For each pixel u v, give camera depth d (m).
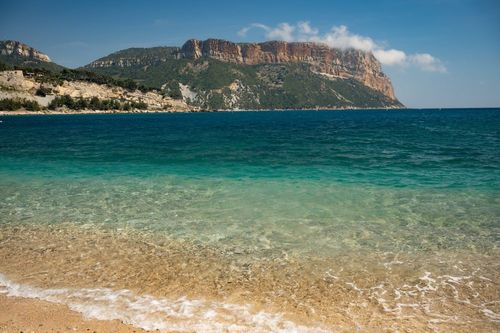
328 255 11.12
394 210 15.38
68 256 11.19
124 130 77.88
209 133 68.56
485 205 16.00
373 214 14.88
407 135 57.25
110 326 7.75
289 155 33.78
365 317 8.04
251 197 17.61
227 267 10.42
